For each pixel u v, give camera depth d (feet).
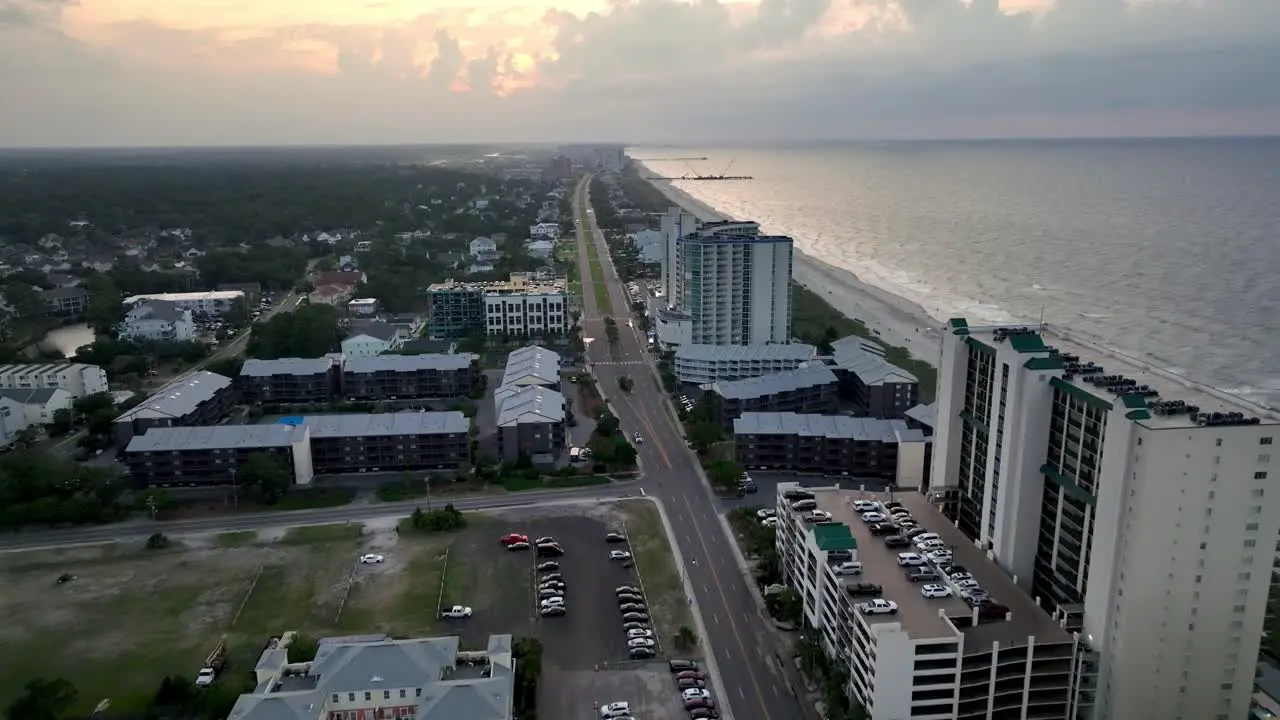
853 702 450.30
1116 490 425.28
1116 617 432.25
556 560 617.62
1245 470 411.54
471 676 450.71
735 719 455.63
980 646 427.33
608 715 453.17
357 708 430.20
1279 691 472.44
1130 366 536.83
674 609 557.33
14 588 584.40
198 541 650.84
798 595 545.44
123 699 469.57
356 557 625.00
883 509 585.22
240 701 419.95
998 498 537.24
